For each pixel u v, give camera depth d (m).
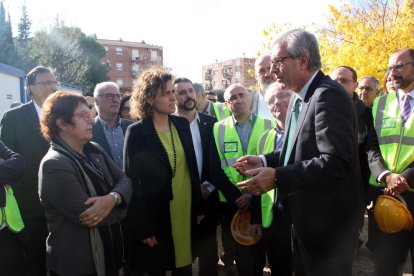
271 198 2.84
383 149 2.75
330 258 1.93
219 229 5.36
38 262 2.98
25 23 37.12
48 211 2.19
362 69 10.59
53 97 2.31
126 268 3.34
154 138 2.70
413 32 11.09
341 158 1.71
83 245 2.13
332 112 1.77
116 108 3.59
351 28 11.60
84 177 2.22
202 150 3.39
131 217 2.64
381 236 2.69
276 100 2.88
